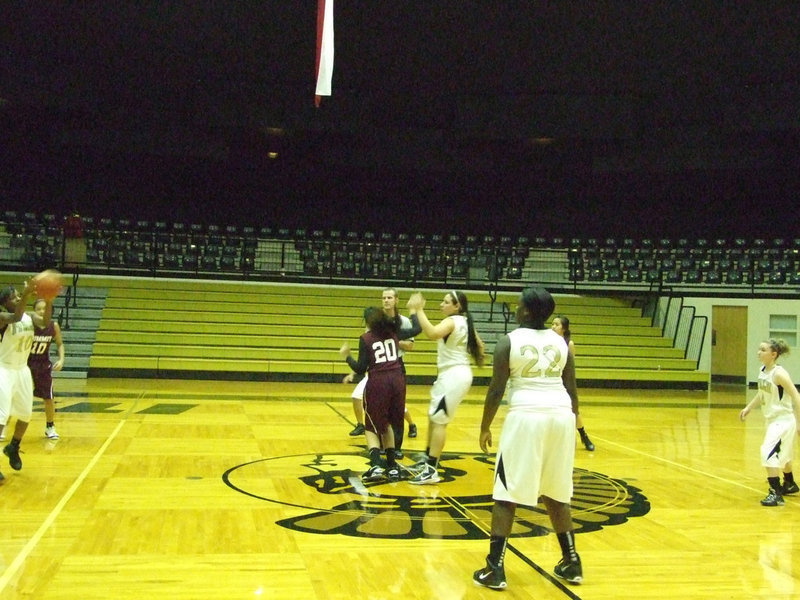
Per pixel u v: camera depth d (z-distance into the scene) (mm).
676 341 21453
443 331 6750
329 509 5816
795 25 18438
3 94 21344
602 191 27156
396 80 22922
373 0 18000
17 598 3762
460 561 4605
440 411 6875
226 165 26406
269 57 21281
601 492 6820
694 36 19359
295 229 26297
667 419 12891
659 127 24719
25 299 6473
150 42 20375
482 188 27562
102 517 5383
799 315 20984
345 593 3980
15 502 5754
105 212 25797
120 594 3863
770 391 6648
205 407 12453
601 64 21328
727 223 26375
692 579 4402
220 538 4941
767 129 21969
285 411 12219
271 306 20469
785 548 5109
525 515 5836
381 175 27109
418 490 6602
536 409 4184
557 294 23016
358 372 7117
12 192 25047
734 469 8156
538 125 23453
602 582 4297
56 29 19688
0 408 6457
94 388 15047
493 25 19281
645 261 24547
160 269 22531
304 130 23750
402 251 24562
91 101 22297
